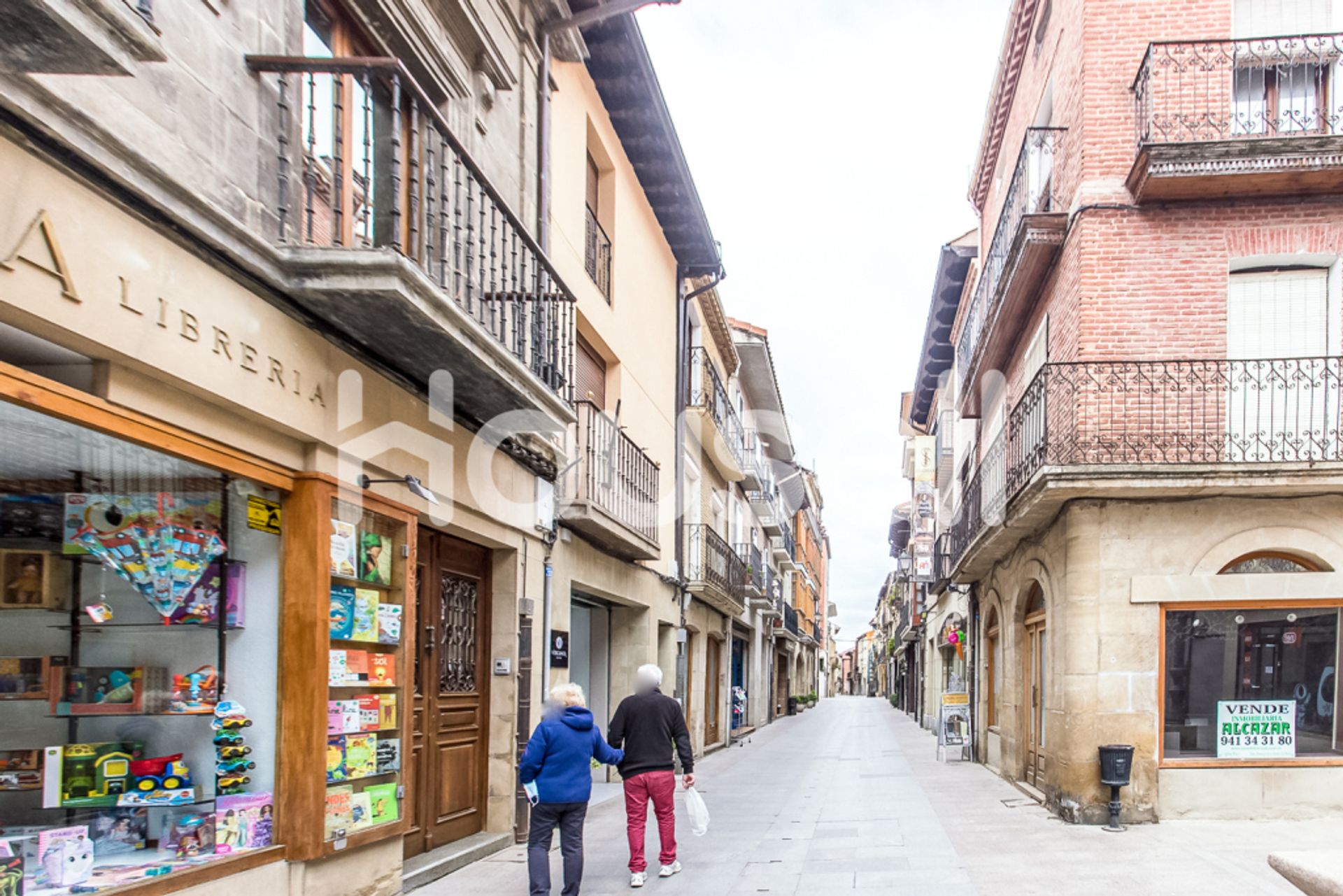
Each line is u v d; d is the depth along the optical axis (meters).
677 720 6.75
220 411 4.39
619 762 6.60
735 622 22.06
